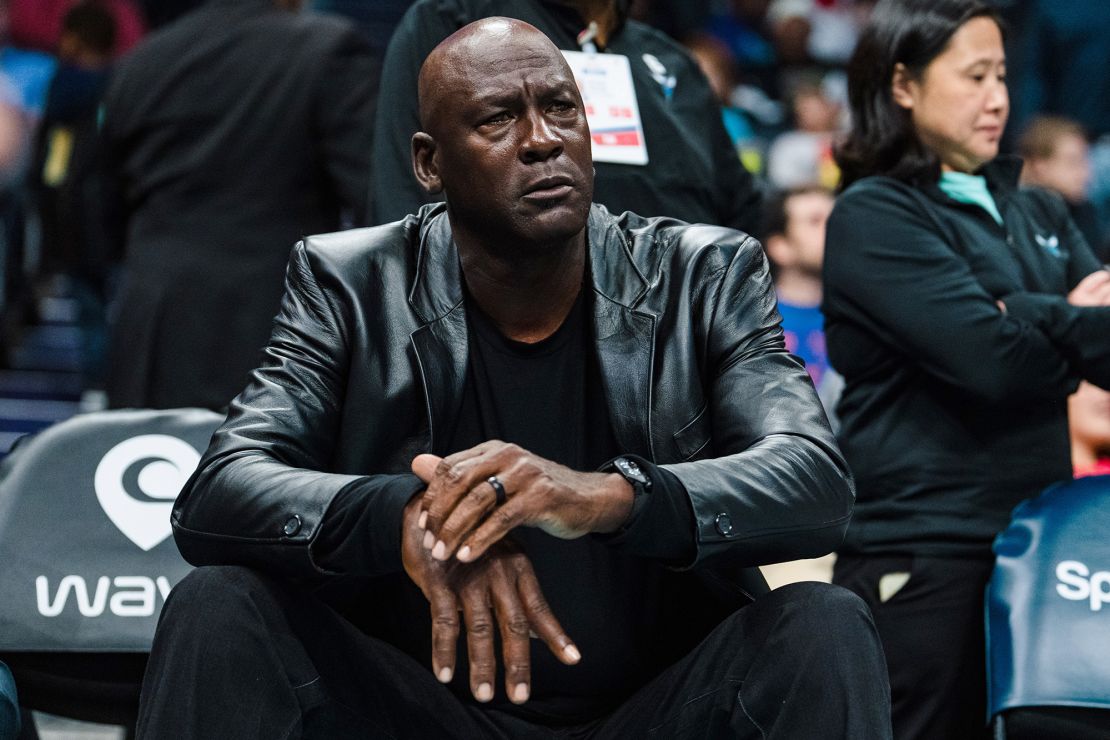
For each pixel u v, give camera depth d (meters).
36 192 10.77
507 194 3.33
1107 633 4.12
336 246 3.68
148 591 4.09
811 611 3.18
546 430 3.55
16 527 4.12
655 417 3.53
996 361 4.54
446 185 3.44
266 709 3.17
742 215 5.51
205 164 6.64
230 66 6.69
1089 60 13.06
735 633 3.28
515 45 3.38
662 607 3.58
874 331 4.78
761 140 13.17
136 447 4.26
